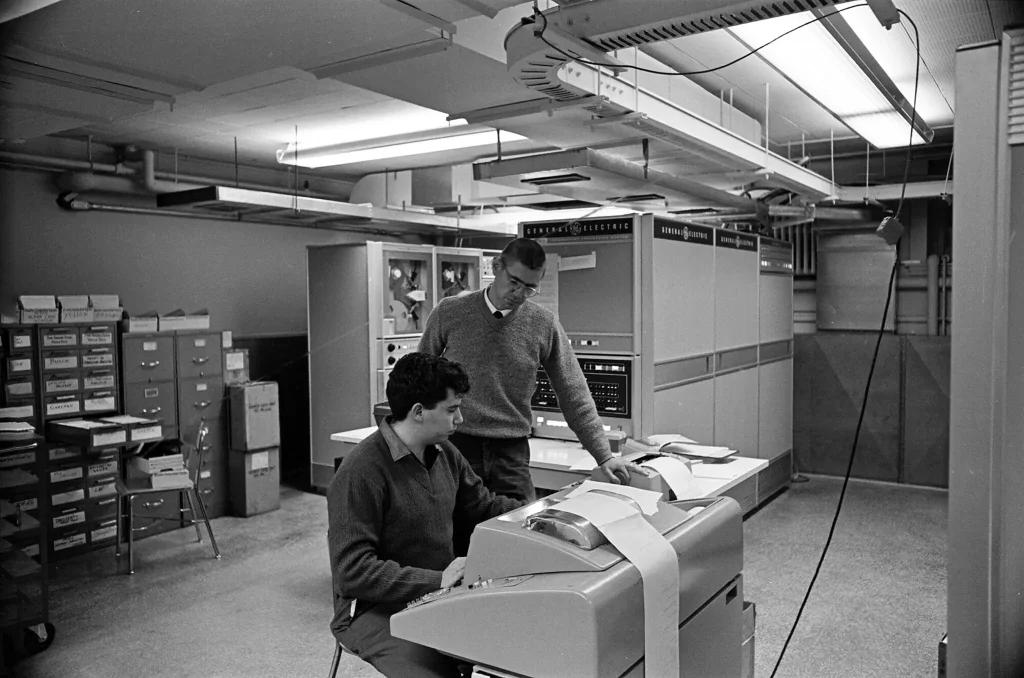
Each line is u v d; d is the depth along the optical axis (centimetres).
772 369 561
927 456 584
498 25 276
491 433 256
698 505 172
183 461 454
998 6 281
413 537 196
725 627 167
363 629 188
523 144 541
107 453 465
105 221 532
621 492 173
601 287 402
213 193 496
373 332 570
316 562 437
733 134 411
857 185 620
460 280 657
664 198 474
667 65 402
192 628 347
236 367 548
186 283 584
